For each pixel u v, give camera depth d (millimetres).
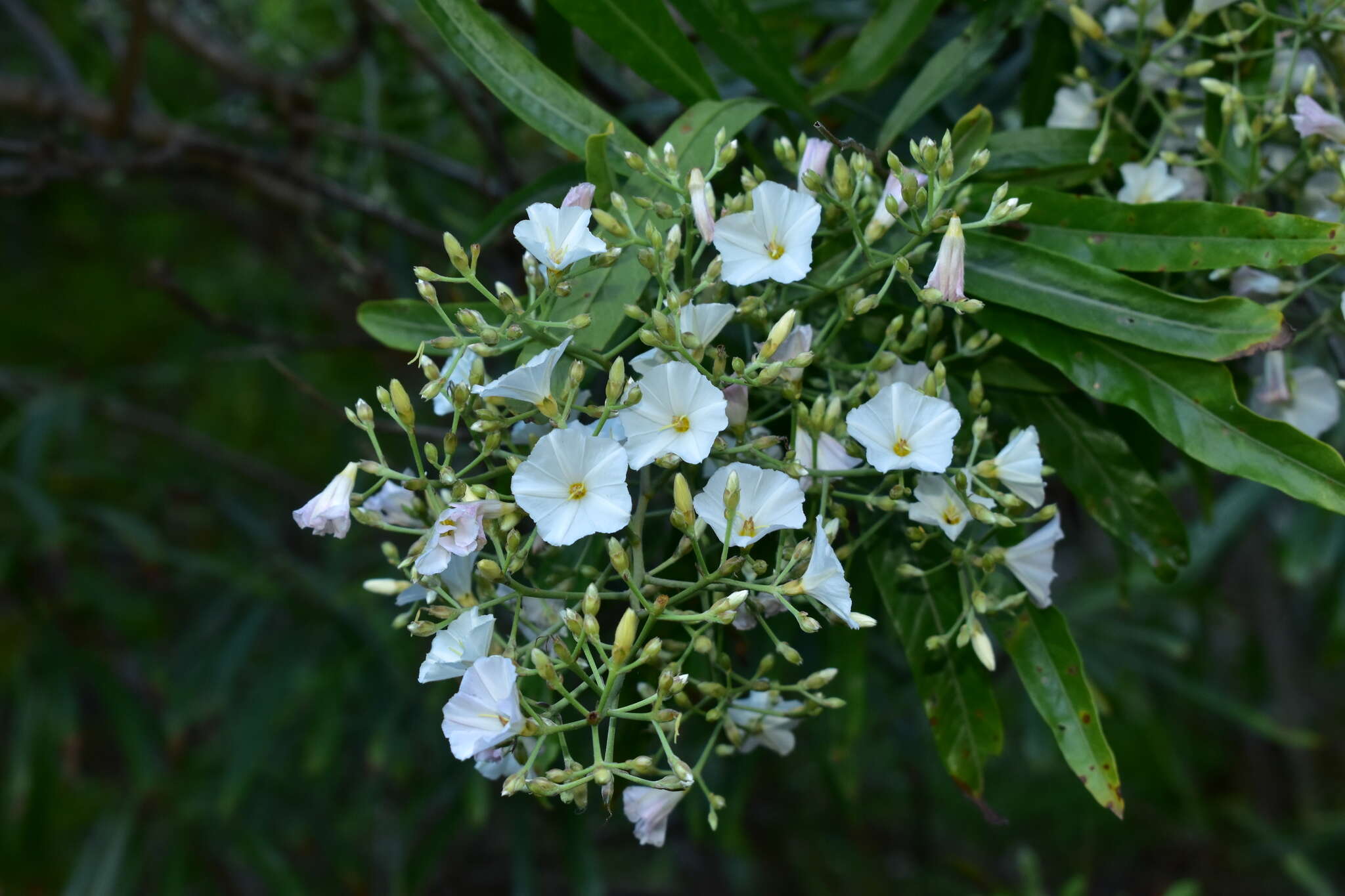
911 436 382
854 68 444
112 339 1127
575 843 684
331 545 806
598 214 382
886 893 1100
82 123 682
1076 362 402
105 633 853
